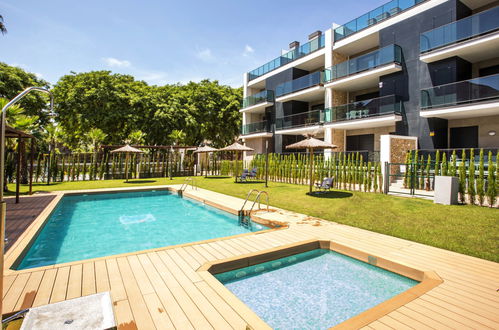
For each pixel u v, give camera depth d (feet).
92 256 19.25
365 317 9.45
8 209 28.35
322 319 10.96
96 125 86.58
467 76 46.14
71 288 11.48
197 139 116.16
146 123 92.48
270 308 11.77
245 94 100.22
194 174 80.18
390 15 54.54
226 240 18.44
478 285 11.91
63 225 27.61
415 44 49.73
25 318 5.99
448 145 48.52
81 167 65.05
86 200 41.06
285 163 55.42
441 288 11.60
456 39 42.83
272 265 16.19
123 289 11.44
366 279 14.51
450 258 15.06
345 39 62.54
